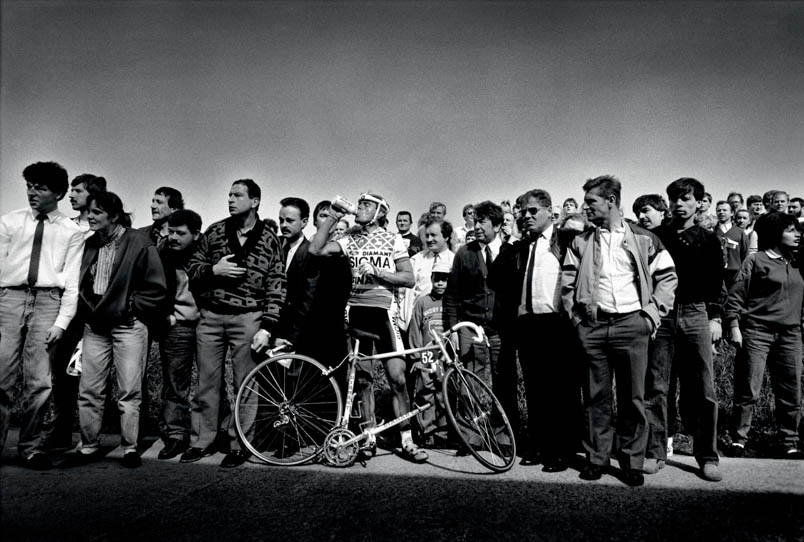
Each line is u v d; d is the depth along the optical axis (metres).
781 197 7.80
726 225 8.90
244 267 4.30
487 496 3.44
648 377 4.01
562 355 4.13
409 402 4.63
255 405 4.20
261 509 3.23
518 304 4.41
